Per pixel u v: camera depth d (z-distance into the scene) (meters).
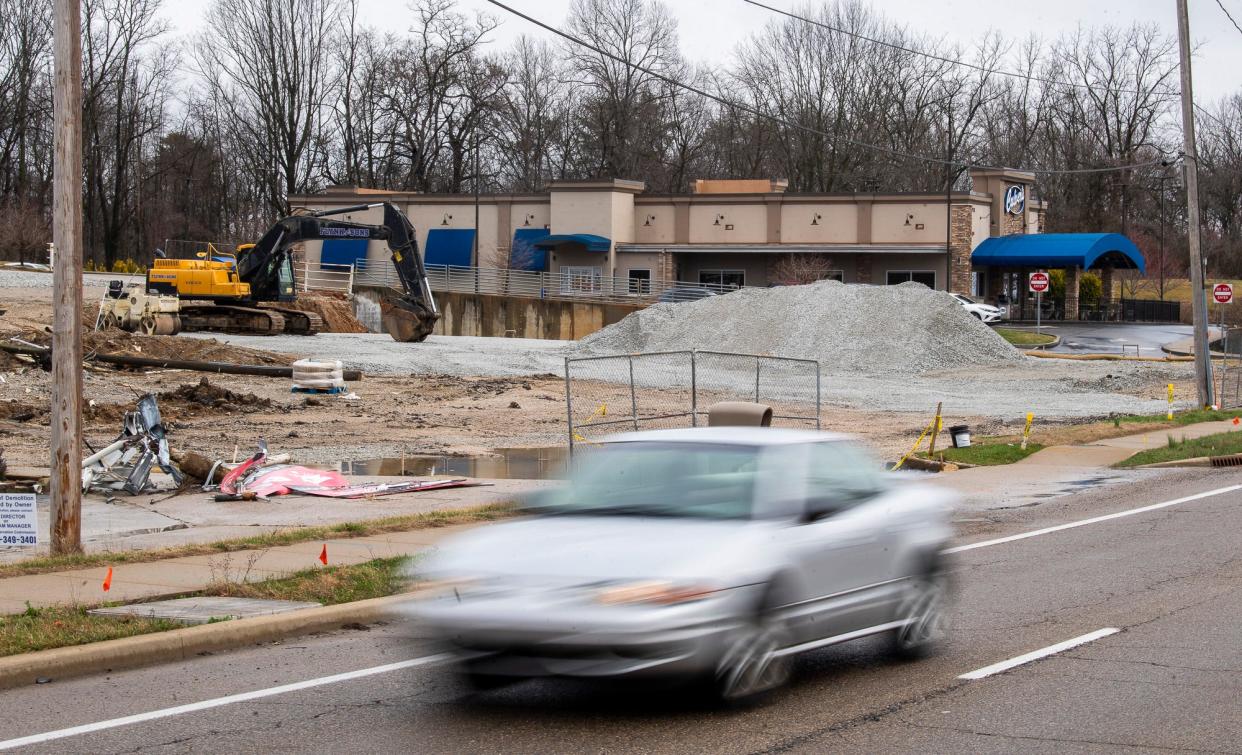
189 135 98.50
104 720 7.53
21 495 12.24
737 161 96.94
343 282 76.75
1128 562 12.84
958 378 41.44
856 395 36.31
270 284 53.69
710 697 7.33
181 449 23.00
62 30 12.50
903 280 69.50
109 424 26.80
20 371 34.44
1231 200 105.25
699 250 71.12
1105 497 18.42
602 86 91.31
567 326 67.75
